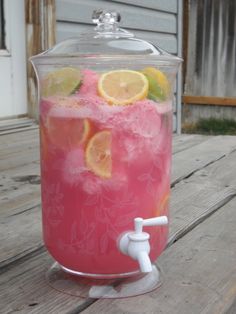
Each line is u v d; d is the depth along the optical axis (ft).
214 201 4.82
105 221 2.76
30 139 8.00
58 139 2.78
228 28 16.83
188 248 3.62
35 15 9.19
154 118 2.80
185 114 16.97
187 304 2.79
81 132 2.72
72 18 9.77
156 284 2.97
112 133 2.70
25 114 9.46
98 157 2.72
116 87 2.69
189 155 7.11
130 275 2.93
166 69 2.88
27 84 9.38
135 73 2.72
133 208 2.77
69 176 2.77
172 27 12.92
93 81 2.70
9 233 3.89
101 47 2.86
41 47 9.22
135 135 2.73
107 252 2.79
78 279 2.97
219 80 17.06
